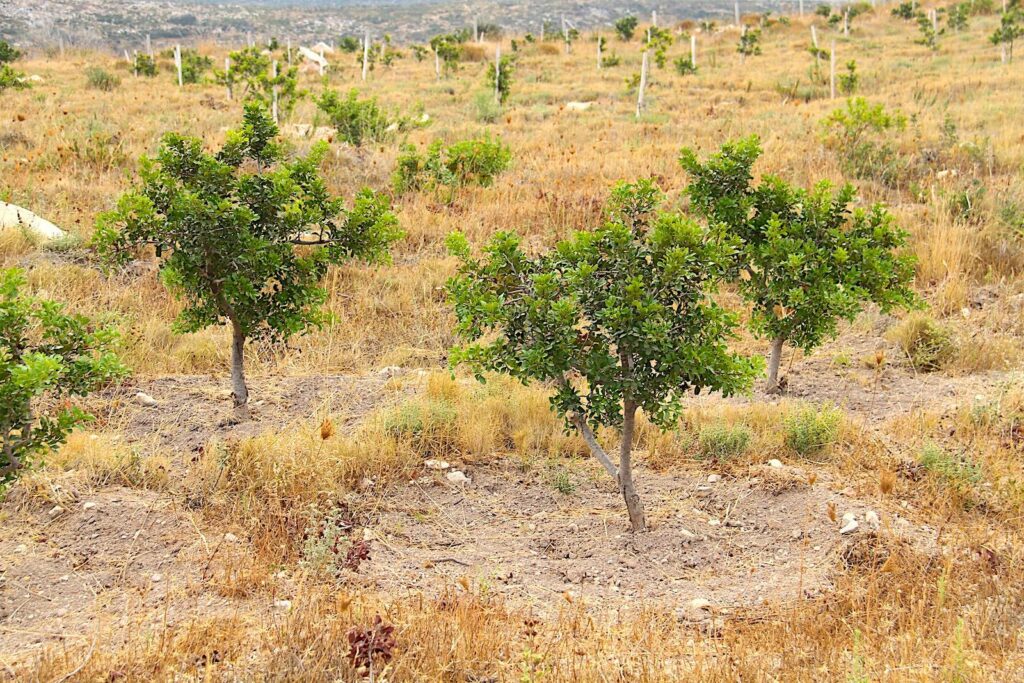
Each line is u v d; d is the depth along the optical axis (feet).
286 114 57.21
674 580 16.55
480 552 17.53
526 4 257.34
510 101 71.61
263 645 13.14
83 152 42.80
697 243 16.55
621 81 83.66
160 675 12.32
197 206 19.34
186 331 21.88
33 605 15.15
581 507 19.22
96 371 15.94
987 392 23.73
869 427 22.40
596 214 36.37
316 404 23.16
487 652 13.29
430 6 261.65
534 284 16.75
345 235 21.86
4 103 59.62
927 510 18.17
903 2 137.59
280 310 21.65
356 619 13.78
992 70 75.46
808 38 114.62
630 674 12.78
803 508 18.35
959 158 42.68
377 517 18.45
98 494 18.29
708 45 113.80
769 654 13.46
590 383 16.93
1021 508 18.07
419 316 29.55
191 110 61.16
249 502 18.11
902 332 27.30
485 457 20.92
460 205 38.34
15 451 15.16
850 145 43.50
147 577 15.87
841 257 22.48
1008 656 12.98
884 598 15.06
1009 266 31.73
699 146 46.44
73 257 31.42
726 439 21.11
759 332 24.41
